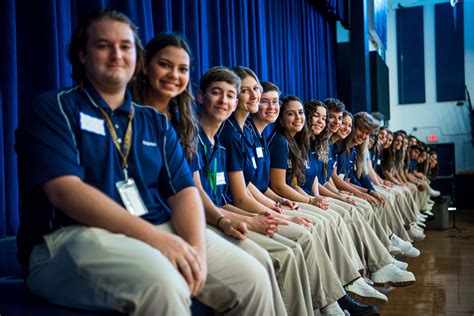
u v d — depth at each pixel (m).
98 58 1.40
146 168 1.47
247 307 1.56
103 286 1.18
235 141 2.40
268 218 2.10
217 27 3.90
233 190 2.39
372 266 3.12
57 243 1.28
